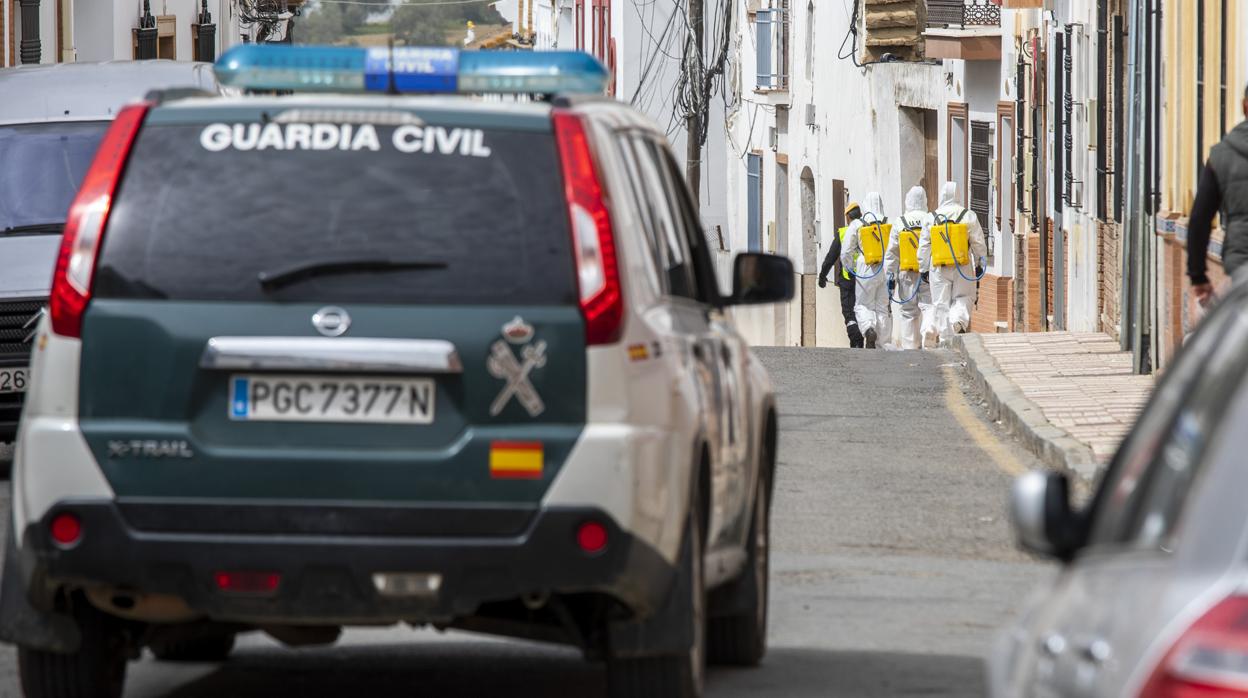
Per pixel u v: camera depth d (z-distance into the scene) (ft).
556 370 53.93
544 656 72.64
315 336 54.08
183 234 54.90
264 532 54.08
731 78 422.82
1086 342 202.39
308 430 54.24
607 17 477.36
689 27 360.48
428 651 73.31
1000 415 153.28
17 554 55.72
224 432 54.44
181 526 54.29
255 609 54.39
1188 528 29.53
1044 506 37.58
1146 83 177.06
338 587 53.98
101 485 54.44
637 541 54.13
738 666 70.33
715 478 60.90
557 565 53.57
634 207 57.57
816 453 133.59
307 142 55.16
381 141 55.11
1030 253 259.60
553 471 53.67
